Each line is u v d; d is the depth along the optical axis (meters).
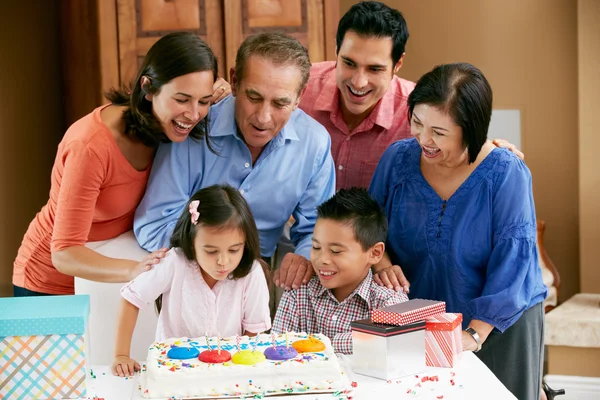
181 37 1.89
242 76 1.93
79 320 1.52
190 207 1.73
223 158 2.14
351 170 2.54
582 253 4.03
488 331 1.87
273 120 1.97
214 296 1.82
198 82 1.87
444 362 1.67
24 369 1.53
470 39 4.13
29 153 3.34
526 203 1.92
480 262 1.97
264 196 2.19
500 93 4.15
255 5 3.21
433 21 4.14
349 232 1.84
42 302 1.64
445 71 1.83
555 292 3.89
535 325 2.00
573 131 4.12
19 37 3.26
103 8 3.23
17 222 3.23
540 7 4.09
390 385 1.57
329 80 2.53
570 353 3.46
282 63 1.90
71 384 1.54
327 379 1.55
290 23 3.23
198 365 1.55
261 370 1.54
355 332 1.64
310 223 2.26
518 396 2.02
